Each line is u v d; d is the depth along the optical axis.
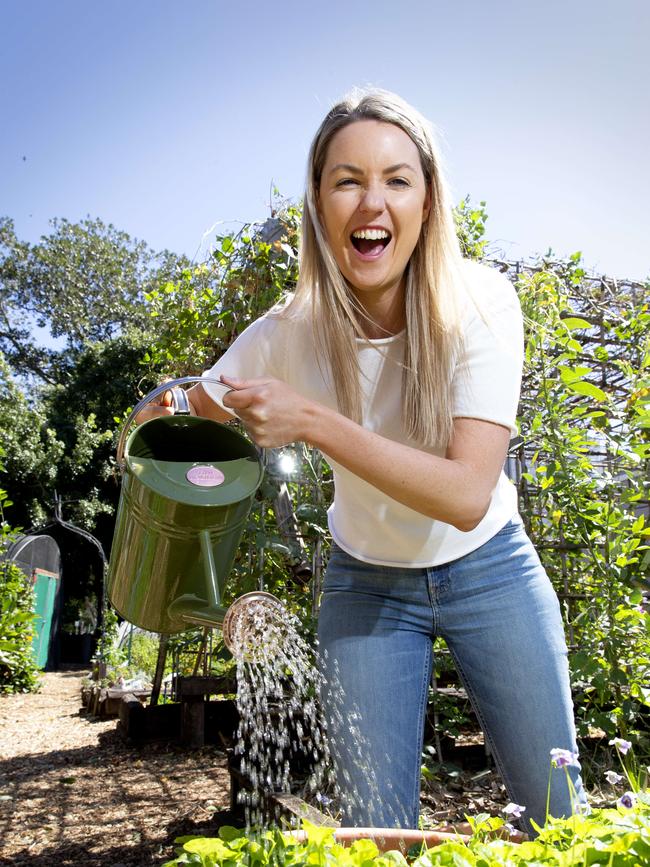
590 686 3.12
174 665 4.95
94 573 19.44
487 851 0.91
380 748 1.48
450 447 1.37
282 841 0.93
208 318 3.68
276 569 3.45
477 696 1.56
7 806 3.43
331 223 1.41
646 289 4.00
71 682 11.29
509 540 1.57
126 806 3.35
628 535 3.18
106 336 27.73
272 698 2.34
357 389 1.52
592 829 0.95
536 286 3.37
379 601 1.58
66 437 19.16
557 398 3.25
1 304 26.78
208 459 1.57
